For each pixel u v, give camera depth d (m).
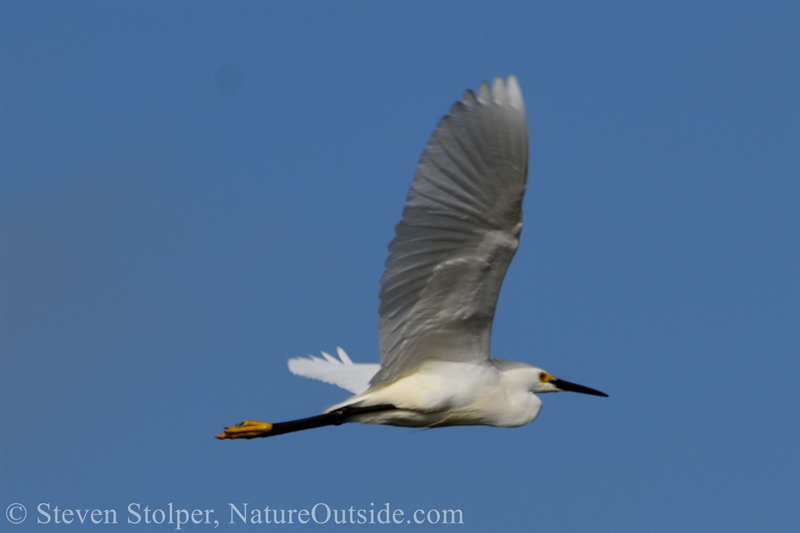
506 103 10.02
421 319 12.07
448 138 10.02
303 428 12.55
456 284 11.62
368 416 12.77
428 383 12.74
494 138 10.12
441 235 10.91
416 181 10.20
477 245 11.12
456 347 12.65
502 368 14.41
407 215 10.49
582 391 15.16
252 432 12.45
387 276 11.20
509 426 13.70
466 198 10.54
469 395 12.92
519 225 10.84
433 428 13.38
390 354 12.37
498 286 11.67
